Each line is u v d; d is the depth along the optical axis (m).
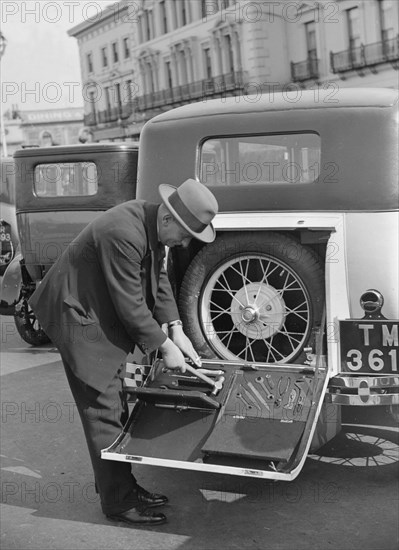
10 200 8.91
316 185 3.78
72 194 6.88
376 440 4.54
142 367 3.74
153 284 3.41
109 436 3.41
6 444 4.93
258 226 3.65
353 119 3.71
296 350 3.70
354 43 29.16
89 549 3.37
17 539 3.50
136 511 3.60
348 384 3.39
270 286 3.79
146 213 3.35
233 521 3.59
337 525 3.49
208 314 3.90
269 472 3.00
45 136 49.75
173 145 4.27
